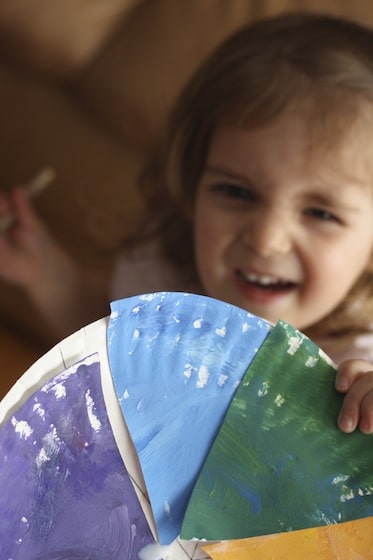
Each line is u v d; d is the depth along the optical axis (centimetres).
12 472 43
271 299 80
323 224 78
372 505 47
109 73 120
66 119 120
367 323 89
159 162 111
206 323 47
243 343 48
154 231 109
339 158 76
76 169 117
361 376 49
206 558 47
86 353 45
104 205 115
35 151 119
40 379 44
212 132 85
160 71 117
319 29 87
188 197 95
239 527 48
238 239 79
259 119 78
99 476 46
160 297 46
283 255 78
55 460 44
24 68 125
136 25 120
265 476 48
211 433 48
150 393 47
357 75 79
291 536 47
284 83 79
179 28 117
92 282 114
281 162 77
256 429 48
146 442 47
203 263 83
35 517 44
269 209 78
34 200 117
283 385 48
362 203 78
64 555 45
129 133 119
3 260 112
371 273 86
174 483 47
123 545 46
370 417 47
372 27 97
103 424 46
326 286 79
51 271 113
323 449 48
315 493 47
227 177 80
